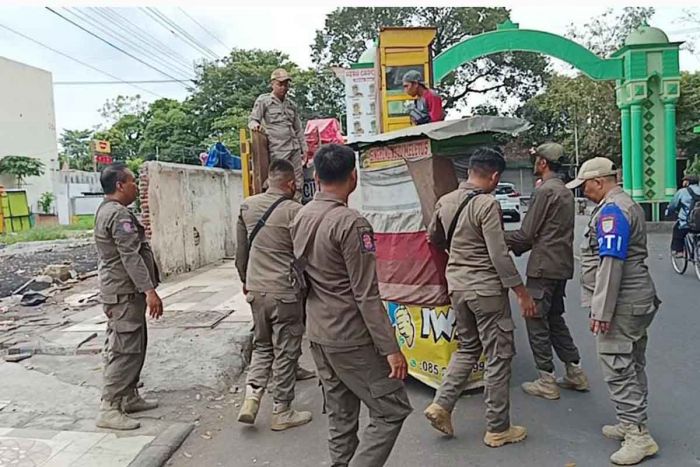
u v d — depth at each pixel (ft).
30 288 34.65
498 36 50.08
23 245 66.85
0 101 115.44
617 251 11.98
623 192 12.74
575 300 28.45
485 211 13.14
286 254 14.84
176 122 120.78
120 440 13.94
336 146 10.44
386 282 17.24
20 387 17.72
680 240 35.22
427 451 13.20
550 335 16.37
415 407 15.75
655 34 55.62
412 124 22.30
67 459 12.93
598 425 14.21
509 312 13.44
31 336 23.04
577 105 94.53
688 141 90.94
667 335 21.21
